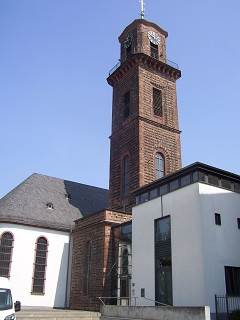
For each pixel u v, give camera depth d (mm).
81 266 36750
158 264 26766
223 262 23594
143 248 28688
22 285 36156
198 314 18531
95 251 34781
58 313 28188
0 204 39531
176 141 44906
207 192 24906
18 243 37250
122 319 24062
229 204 25859
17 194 41750
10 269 36000
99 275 32969
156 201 28438
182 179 26734
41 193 44500
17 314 26922
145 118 42969
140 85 44812
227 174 26750
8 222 37281
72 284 37344
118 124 46500
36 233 38781
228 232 24797
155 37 50156
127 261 31781
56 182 48812
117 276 32688
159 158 42625
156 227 27891
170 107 46719
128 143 43250
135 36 49469
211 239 23641
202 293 22141
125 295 30859
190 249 23922
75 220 40656
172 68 48312
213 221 24312
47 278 37938
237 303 22500
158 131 43625
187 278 23562
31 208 40656
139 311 22688
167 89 47594
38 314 27203
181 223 25297
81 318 26234
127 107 46625
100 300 29266
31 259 37500
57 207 43594
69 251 40125
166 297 25203
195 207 24438
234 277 23875
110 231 34438
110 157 45906
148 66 46938
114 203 42406
